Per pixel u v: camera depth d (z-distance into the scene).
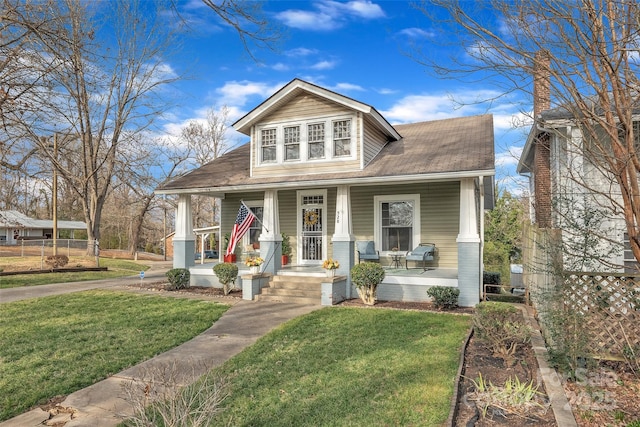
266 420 3.97
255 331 7.75
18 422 4.11
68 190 35.62
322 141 12.65
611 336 4.92
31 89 10.39
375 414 4.05
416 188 13.19
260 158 13.40
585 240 5.35
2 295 12.05
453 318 8.51
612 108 4.38
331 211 14.37
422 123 16.28
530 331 6.11
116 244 48.91
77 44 8.59
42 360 5.94
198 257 28.78
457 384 4.69
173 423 3.12
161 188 13.70
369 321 8.18
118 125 25.53
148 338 7.16
